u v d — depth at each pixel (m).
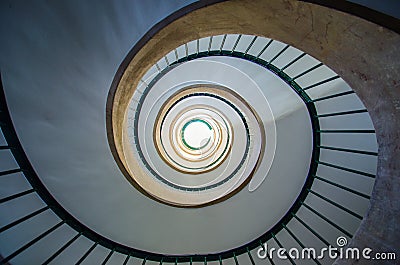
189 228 5.09
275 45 4.21
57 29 2.72
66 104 3.20
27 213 3.79
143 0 2.65
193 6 2.51
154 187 5.17
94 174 3.92
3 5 2.47
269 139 5.23
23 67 2.86
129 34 2.82
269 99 5.19
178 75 5.95
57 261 4.24
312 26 2.47
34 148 3.40
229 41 4.52
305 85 4.48
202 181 7.20
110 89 3.16
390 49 2.14
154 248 4.90
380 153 2.55
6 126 2.78
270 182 5.18
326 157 4.67
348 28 2.27
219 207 5.24
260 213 5.18
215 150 8.64
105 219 4.41
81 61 2.94
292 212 4.50
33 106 3.13
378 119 2.50
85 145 3.60
